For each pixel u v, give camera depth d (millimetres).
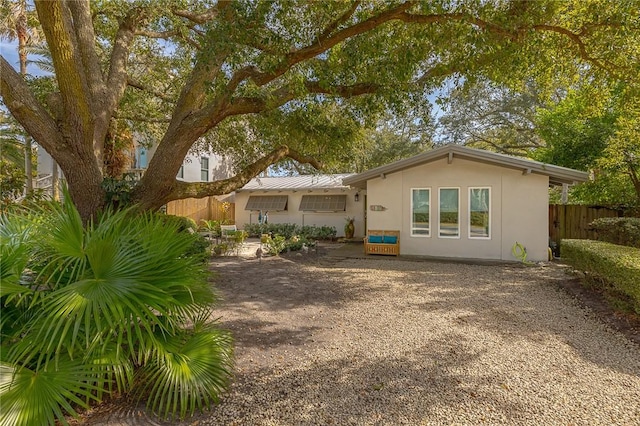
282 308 6062
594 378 3523
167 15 8609
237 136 11227
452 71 7066
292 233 16875
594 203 13203
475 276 8711
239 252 12859
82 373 2410
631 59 7121
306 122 8883
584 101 9977
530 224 10812
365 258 11688
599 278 6535
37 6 5727
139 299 2553
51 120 6520
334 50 6707
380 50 6445
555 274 8883
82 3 7285
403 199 12156
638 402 3074
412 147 23641
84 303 2387
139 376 2912
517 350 4230
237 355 4102
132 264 2754
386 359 3994
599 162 11297
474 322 5266
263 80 6879
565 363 3869
